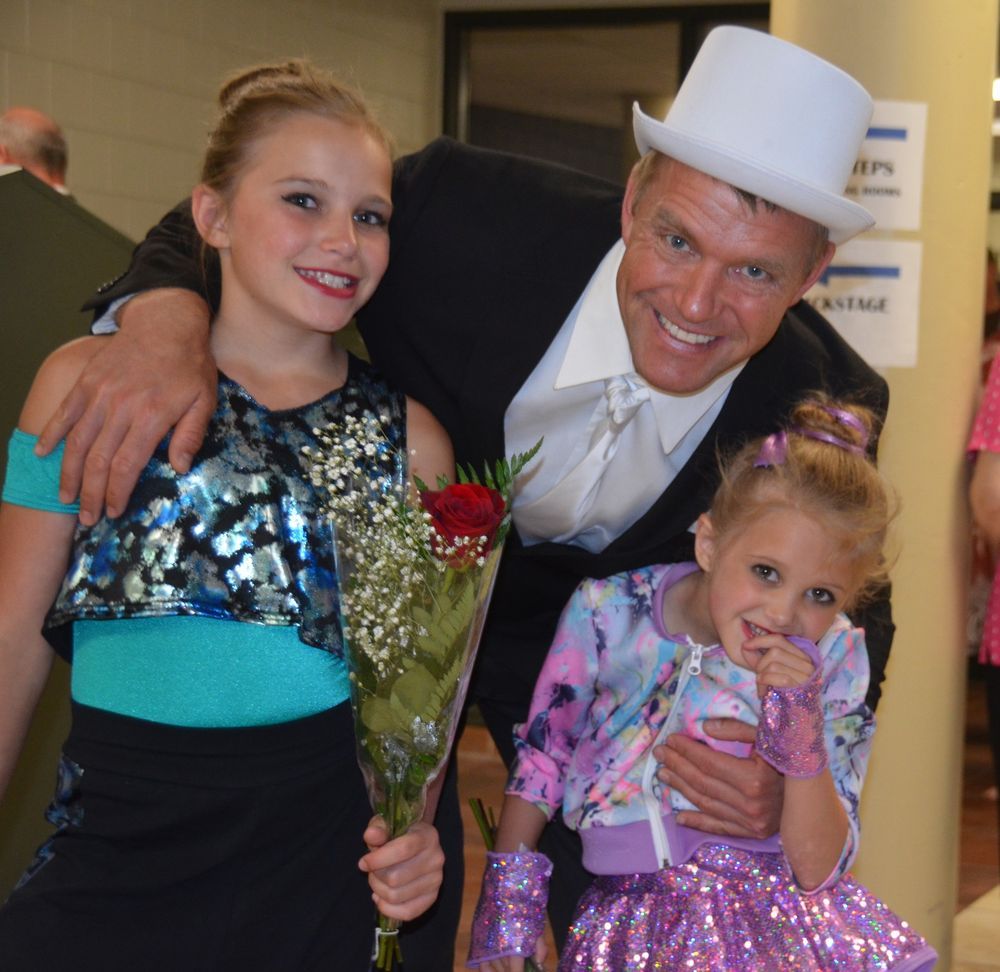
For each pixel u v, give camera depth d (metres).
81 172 5.61
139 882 1.66
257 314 1.80
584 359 2.04
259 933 1.70
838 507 1.82
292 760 1.70
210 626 1.67
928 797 3.02
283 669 1.69
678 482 2.10
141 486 1.66
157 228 2.09
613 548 2.12
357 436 1.71
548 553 2.20
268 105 1.78
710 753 1.87
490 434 2.11
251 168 1.77
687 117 1.95
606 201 2.17
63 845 1.69
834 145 1.92
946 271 2.90
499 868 2.00
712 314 1.85
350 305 1.78
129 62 5.77
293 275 1.75
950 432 2.97
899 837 3.00
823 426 1.94
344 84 1.90
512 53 7.63
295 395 1.79
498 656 2.41
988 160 2.96
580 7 7.45
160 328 1.74
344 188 1.76
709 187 1.81
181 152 6.08
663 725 1.96
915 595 2.97
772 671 1.80
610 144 7.63
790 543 1.82
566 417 2.10
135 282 1.91
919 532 2.97
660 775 1.92
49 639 1.71
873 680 2.03
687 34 7.36
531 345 2.07
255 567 1.66
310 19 6.64
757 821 1.85
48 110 5.45
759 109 1.89
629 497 2.13
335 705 1.73
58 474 1.71
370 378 1.88
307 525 1.71
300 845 1.72
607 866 1.93
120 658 1.68
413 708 1.64
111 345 1.71
